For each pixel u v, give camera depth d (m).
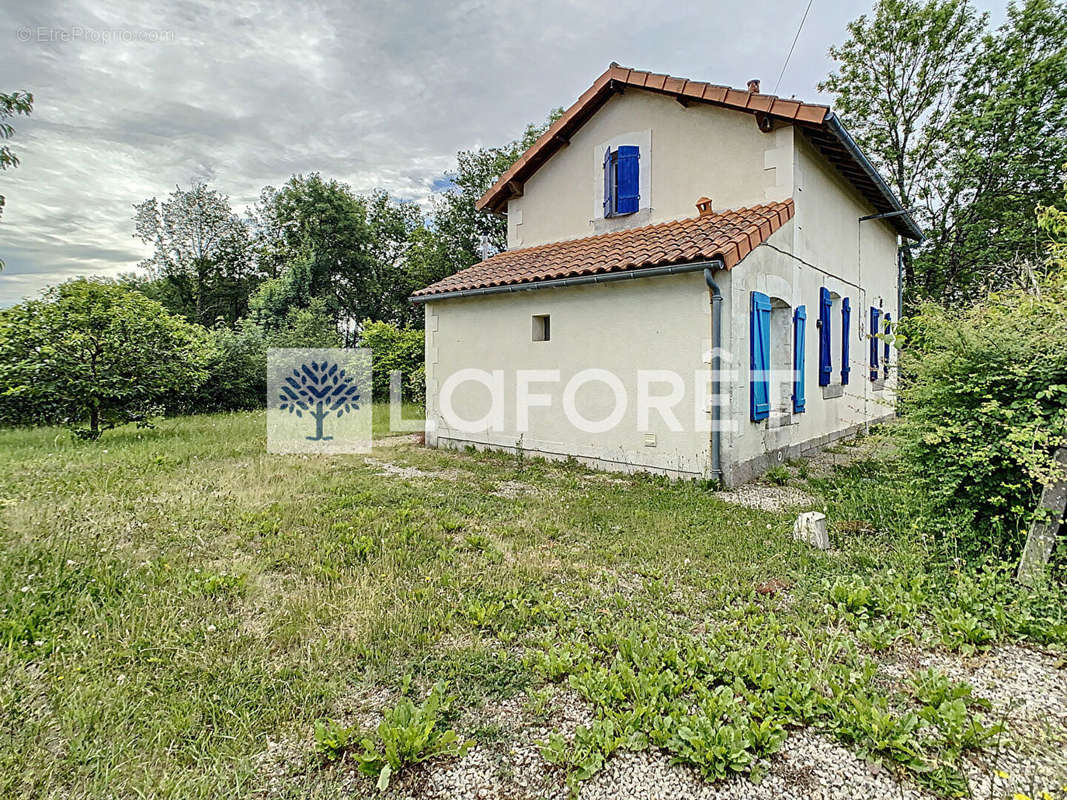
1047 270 4.80
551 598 3.43
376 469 7.64
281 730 2.23
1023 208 16.52
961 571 3.46
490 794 1.90
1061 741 2.08
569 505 5.63
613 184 8.93
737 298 6.38
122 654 2.74
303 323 18.81
